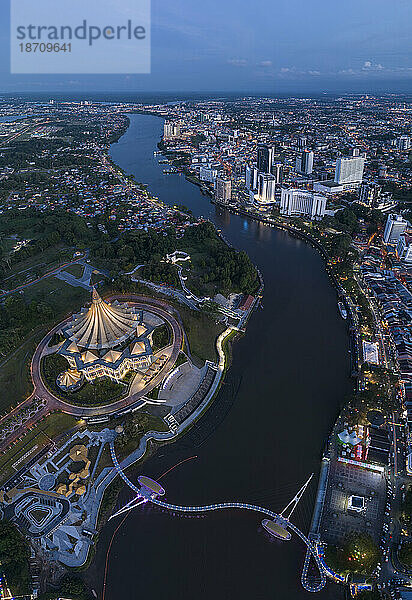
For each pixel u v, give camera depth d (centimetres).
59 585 18462
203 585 18675
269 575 18938
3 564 18438
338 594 18238
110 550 19888
